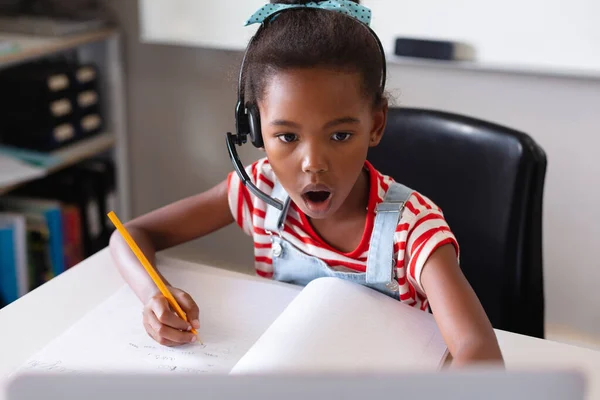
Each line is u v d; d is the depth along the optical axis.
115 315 0.87
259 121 0.85
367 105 0.81
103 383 0.39
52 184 2.04
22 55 1.73
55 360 0.77
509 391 0.38
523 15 1.69
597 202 1.80
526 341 0.83
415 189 1.17
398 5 1.78
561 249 1.88
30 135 1.94
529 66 1.72
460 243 1.14
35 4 2.09
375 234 0.92
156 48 2.10
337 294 0.83
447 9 1.74
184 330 0.82
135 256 0.97
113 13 2.09
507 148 1.08
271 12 0.86
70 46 1.89
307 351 0.73
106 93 2.14
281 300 0.91
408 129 1.17
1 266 1.84
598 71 1.67
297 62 0.77
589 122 1.75
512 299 1.08
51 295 0.93
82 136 2.07
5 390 0.40
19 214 1.92
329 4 0.86
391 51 1.82
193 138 2.16
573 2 1.64
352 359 0.72
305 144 0.79
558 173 1.82
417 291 0.94
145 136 2.21
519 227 1.07
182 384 0.39
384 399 0.39
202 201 1.09
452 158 1.13
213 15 1.93
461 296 0.80
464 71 1.82
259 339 0.76
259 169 1.05
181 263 1.01
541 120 1.79
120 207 2.22
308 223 0.98
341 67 0.77
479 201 1.11
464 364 0.71
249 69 0.86
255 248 1.06
